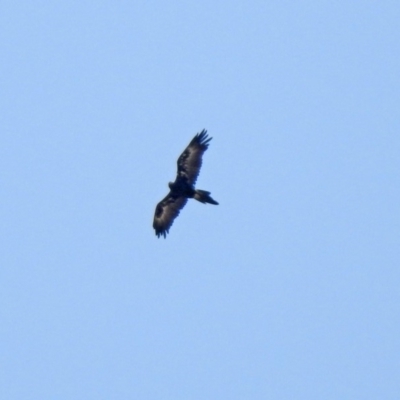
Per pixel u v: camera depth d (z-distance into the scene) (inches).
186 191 5516.7
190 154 5516.7
